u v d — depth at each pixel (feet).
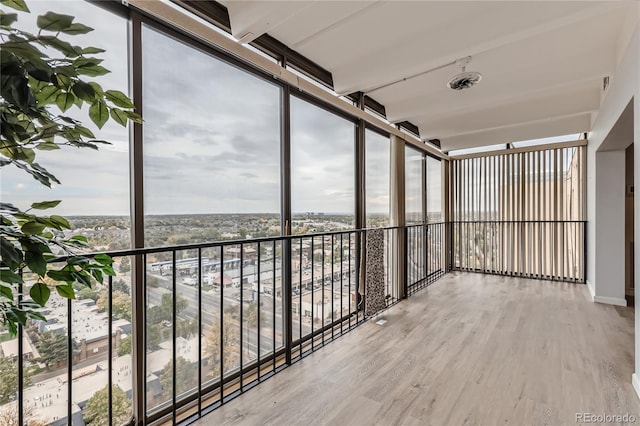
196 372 6.63
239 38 7.04
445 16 7.41
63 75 2.35
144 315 5.28
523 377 7.02
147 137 5.71
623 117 8.45
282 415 5.80
